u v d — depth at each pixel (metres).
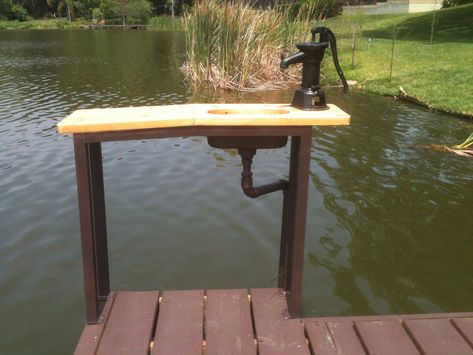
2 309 2.65
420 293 2.80
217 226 3.56
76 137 1.77
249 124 1.80
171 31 31.73
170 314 2.12
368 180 4.46
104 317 2.08
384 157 5.12
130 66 13.51
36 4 50.22
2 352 2.33
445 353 1.88
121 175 4.62
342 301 2.71
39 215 3.77
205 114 1.88
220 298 2.25
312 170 4.72
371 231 3.50
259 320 2.08
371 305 2.67
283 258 2.32
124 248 3.27
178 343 1.94
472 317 2.10
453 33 14.97
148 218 3.70
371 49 12.82
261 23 9.98
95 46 20.59
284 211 2.26
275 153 5.29
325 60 11.71
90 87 10.05
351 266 3.05
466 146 5.40
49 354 2.31
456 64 9.84
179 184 4.37
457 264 3.10
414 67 10.10
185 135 1.84
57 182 4.45
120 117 1.82
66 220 3.68
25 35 29.64
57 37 27.20
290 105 2.12
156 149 5.45
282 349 1.91
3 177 4.59
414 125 6.44
